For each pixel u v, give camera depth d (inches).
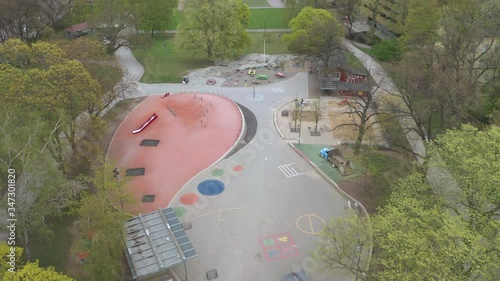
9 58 2856.8
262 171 2942.9
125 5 5059.1
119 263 1895.9
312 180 2849.4
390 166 2871.6
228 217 2511.1
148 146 3181.6
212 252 2262.6
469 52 3425.2
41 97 2343.8
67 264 2153.1
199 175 2881.4
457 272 1502.2
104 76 3186.5
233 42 4785.9
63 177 2295.8
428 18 4160.9
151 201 2635.3
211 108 3676.2
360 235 1911.9
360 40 5526.6
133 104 3890.3
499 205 1740.9
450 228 1531.7
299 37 4416.8
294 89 4234.7
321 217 2508.6
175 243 2139.5
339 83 4131.4
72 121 2684.5
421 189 1948.8
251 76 4537.4
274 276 2116.1
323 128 3501.5
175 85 4308.6
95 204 1891.0
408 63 3297.2
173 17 5999.0
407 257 1492.4
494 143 1825.8
